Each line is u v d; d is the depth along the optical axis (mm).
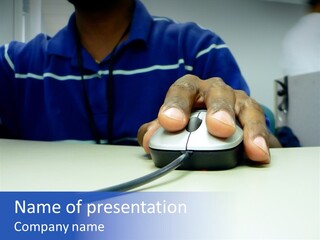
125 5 712
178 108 324
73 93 698
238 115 357
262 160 320
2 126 785
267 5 3203
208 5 3021
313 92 1270
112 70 685
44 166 326
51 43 744
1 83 778
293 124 1392
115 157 390
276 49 3258
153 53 708
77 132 690
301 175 284
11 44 829
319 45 1804
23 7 1863
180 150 301
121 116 678
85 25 713
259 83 3244
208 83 399
